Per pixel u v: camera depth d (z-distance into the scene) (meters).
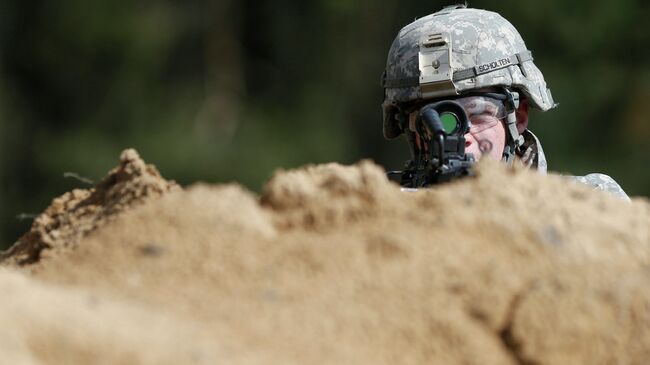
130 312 9.00
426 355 9.44
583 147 61.03
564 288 10.01
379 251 10.04
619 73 61.97
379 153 64.44
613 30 62.50
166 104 63.22
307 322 9.35
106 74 63.47
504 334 9.81
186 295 9.58
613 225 10.73
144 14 63.16
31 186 62.28
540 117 60.19
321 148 62.44
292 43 65.19
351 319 9.46
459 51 17.02
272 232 10.34
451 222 10.38
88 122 63.22
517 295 9.93
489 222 10.42
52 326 8.52
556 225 10.48
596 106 61.25
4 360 8.18
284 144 62.69
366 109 65.19
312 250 10.02
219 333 9.05
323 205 10.48
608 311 10.02
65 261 10.34
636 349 10.05
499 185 10.77
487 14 17.62
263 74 65.19
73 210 12.50
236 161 61.19
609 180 17.89
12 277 9.07
